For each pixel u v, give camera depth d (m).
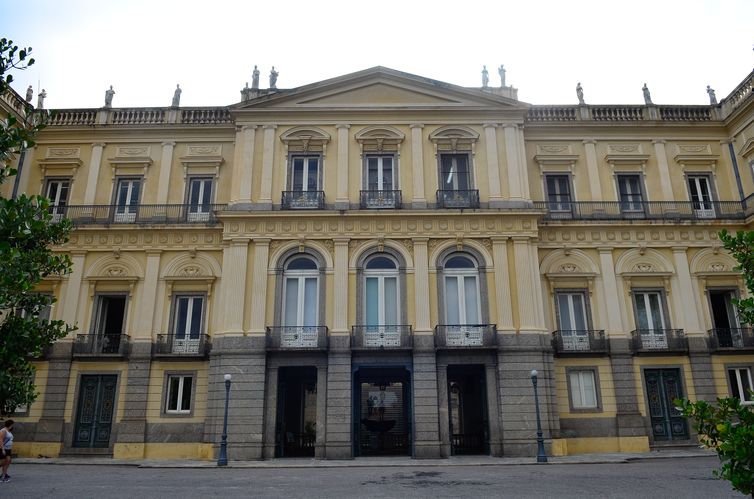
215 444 21.06
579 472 16.20
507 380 21.66
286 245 23.23
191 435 22.42
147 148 26.14
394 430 25.88
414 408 21.31
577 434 22.58
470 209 23.41
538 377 21.70
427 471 16.95
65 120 26.50
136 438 22.17
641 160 26.17
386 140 24.72
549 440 21.08
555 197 25.88
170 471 17.61
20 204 7.24
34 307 7.77
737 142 26.25
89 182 25.52
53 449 22.19
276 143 24.70
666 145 26.66
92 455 22.23
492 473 16.23
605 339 23.56
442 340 22.06
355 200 23.91
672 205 25.50
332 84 25.06
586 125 26.39
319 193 23.75
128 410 22.55
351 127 24.97
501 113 25.08
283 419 22.56
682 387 23.28
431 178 24.36
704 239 24.94
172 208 25.11
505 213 23.42
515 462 18.98
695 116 27.14
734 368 23.56
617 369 23.30
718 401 5.19
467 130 24.92
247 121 24.92
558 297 24.33
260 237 23.22
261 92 25.73
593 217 25.14
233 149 26.05
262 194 23.81
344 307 22.41
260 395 21.41
